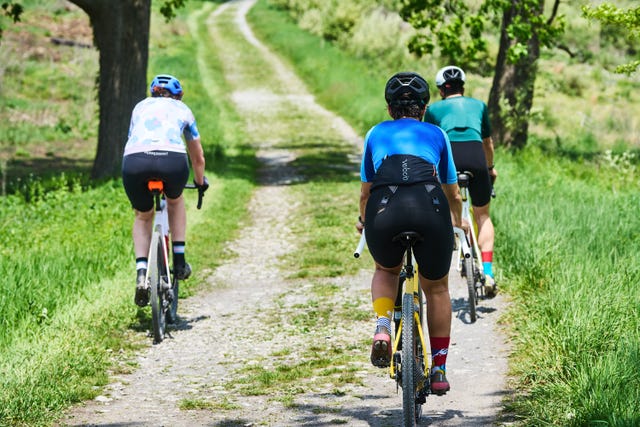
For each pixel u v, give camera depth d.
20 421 10.82
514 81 41.34
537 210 22.00
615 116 66.38
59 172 45.75
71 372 13.04
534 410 10.58
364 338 15.52
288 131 57.06
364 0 107.50
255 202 33.47
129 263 20.75
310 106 69.06
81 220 26.41
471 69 64.88
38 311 15.74
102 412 11.58
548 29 39.84
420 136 10.30
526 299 16.14
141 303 15.22
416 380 9.83
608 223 20.47
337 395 12.17
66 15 99.06
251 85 81.12
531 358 12.85
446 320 10.35
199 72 85.50
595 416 9.77
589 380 10.72
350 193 34.59
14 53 75.00
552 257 17.72
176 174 15.45
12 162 49.19
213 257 23.73
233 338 15.90
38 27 90.25
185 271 16.55
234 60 97.25
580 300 13.99
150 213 15.82
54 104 65.88
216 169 41.06
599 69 90.38
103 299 17.22
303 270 21.88
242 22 135.50
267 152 48.94
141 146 15.36
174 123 15.70
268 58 99.12
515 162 35.44
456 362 13.56
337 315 17.31
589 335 12.41
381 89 68.00
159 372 13.76
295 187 36.94
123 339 15.58
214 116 61.66
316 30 112.94
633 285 14.96
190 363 14.28
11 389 11.58
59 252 20.98
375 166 10.34
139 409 11.73
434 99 59.62
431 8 42.84
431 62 64.19
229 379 13.31
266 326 16.72
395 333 10.55
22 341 14.03
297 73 88.06
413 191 9.80
